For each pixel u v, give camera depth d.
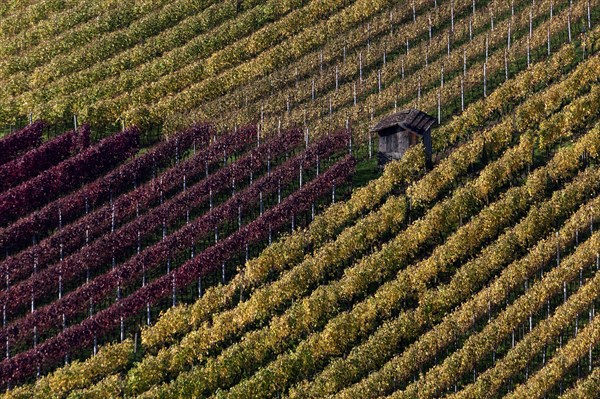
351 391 196.25
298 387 198.75
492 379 197.50
